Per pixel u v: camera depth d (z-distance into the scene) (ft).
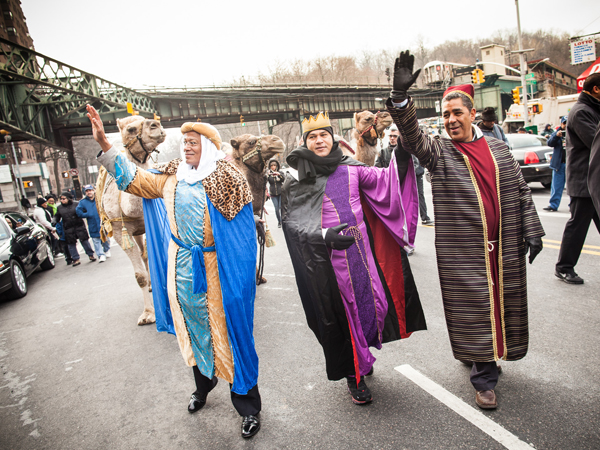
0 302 23.17
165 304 10.30
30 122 91.50
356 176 9.16
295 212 9.12
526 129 72.38
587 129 11.90
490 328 8.11
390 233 9.25
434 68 159.33
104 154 8.29
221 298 8.42
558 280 14.85
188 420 9.28
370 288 8.95
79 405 10.61
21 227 26.03
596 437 7.16
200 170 8.31
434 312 13.46
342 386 9.84
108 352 13.85
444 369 9.93
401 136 7.97
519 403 8.30
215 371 8.54
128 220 15.81
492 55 191.11
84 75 92.94
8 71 74.69
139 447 8.52
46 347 15.10
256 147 16.12
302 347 12.21
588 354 9.84
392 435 7.80
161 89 120.88
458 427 7.80
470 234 8.07
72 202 32.32
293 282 18.79
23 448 8.99
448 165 8.16
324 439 7.96
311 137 9.04
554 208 26.30
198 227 8.29
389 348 11.30
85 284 24.88
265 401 9.55
